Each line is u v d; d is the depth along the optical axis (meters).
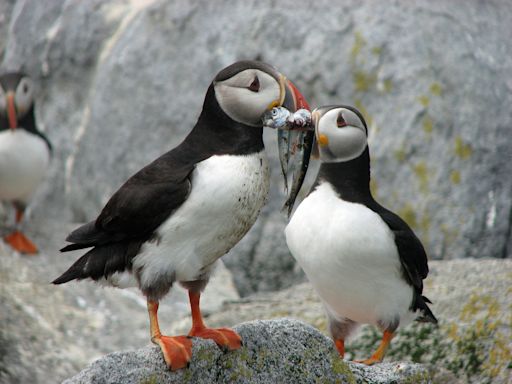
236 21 15.18
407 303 8.90
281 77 6.78
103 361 6.53
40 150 14.20
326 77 14.41
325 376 7.46
